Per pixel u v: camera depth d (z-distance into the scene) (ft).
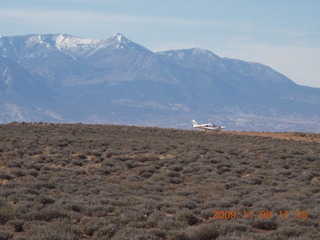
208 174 225.35
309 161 285.02
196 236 106.73
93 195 161.07
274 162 270.87
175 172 222.69
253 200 157.58
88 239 104.73
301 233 111.55
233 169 240.73
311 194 173.88
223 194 171.42
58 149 295.69
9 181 178.09
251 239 102.42
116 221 118.21
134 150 310.24
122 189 176.76
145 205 141.38
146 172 223.10
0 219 113.70
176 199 156.04
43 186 170.81
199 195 167.12
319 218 130.31
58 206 129.70
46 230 102.17
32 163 228.22
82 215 125.08
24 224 109.60
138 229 109.19
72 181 188.03
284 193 172.45
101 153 288.71
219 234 107.86
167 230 111.86
